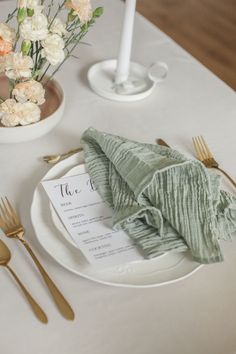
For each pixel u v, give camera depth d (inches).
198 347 26.0
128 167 32.4
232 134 41.3
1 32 33.5
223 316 27.5
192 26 113.5
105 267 28.4
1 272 28.8
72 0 34.8
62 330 26.2
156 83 46.4
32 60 34.5
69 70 47.0
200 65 49.9
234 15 119.3
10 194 33.9
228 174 36.9
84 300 27.7
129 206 31.0
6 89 40.4
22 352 25.1
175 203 30.5
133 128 41.1
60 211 31.7
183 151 39.0
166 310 27.6
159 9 118.9
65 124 40.6
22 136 37.3
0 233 31.0
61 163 35.5
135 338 26.1
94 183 34.0
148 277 28.5
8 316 26.6
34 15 33.1
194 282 29.2
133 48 51.1
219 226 30.7
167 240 29.9
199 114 43.4
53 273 29.0
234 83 96.2
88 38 51.6
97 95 44.5
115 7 57.2
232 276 29.6
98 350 25.5
